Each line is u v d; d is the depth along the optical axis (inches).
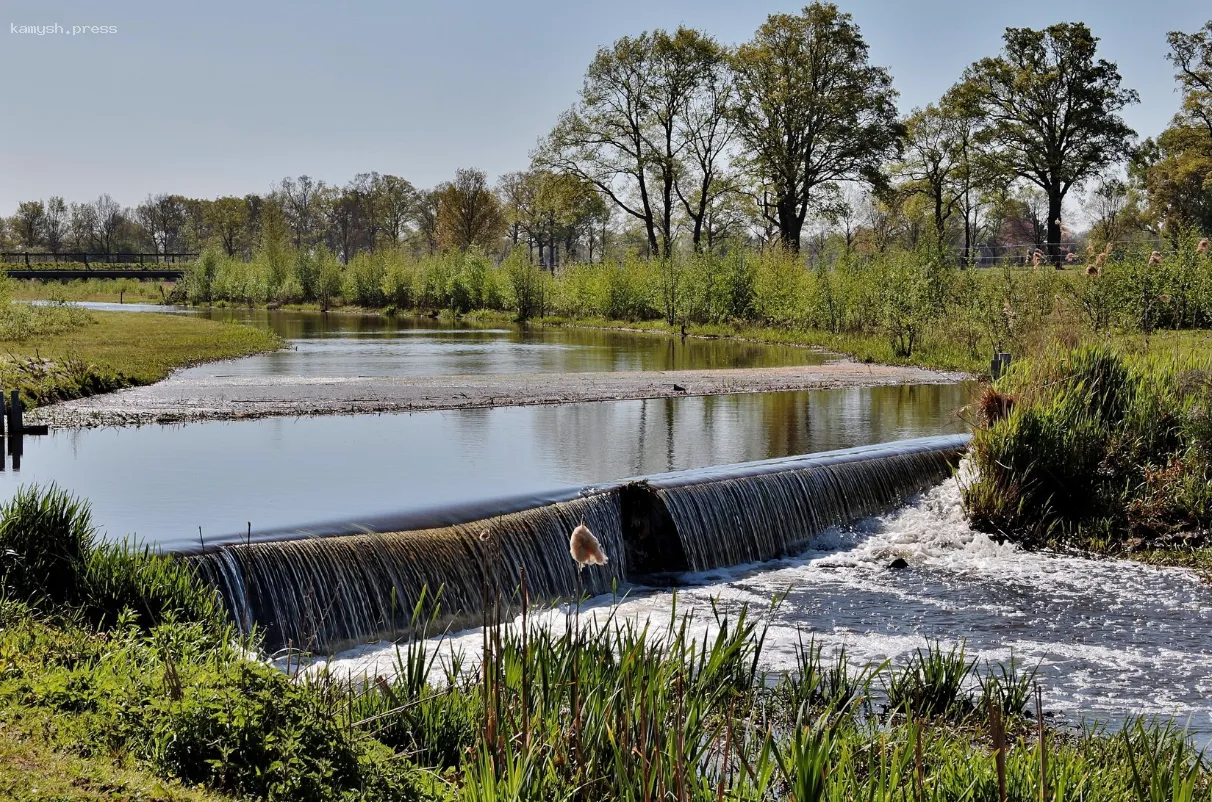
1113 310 1027.3
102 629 273.3
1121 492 518.3
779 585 436.8
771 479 506.3
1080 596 416.2
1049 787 195.5
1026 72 2484.0
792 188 2330.2
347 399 812.6
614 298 2226.9
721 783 163.3
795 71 2299.5
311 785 174.9
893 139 2314.2
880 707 278.1
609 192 2506.2
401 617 362.6
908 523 532.7
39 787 156.1
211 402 781.3
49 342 1296.8
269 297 3253.0
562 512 429.7
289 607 339.9
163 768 173.6
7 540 288.8
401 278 2903.5
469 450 601.3
